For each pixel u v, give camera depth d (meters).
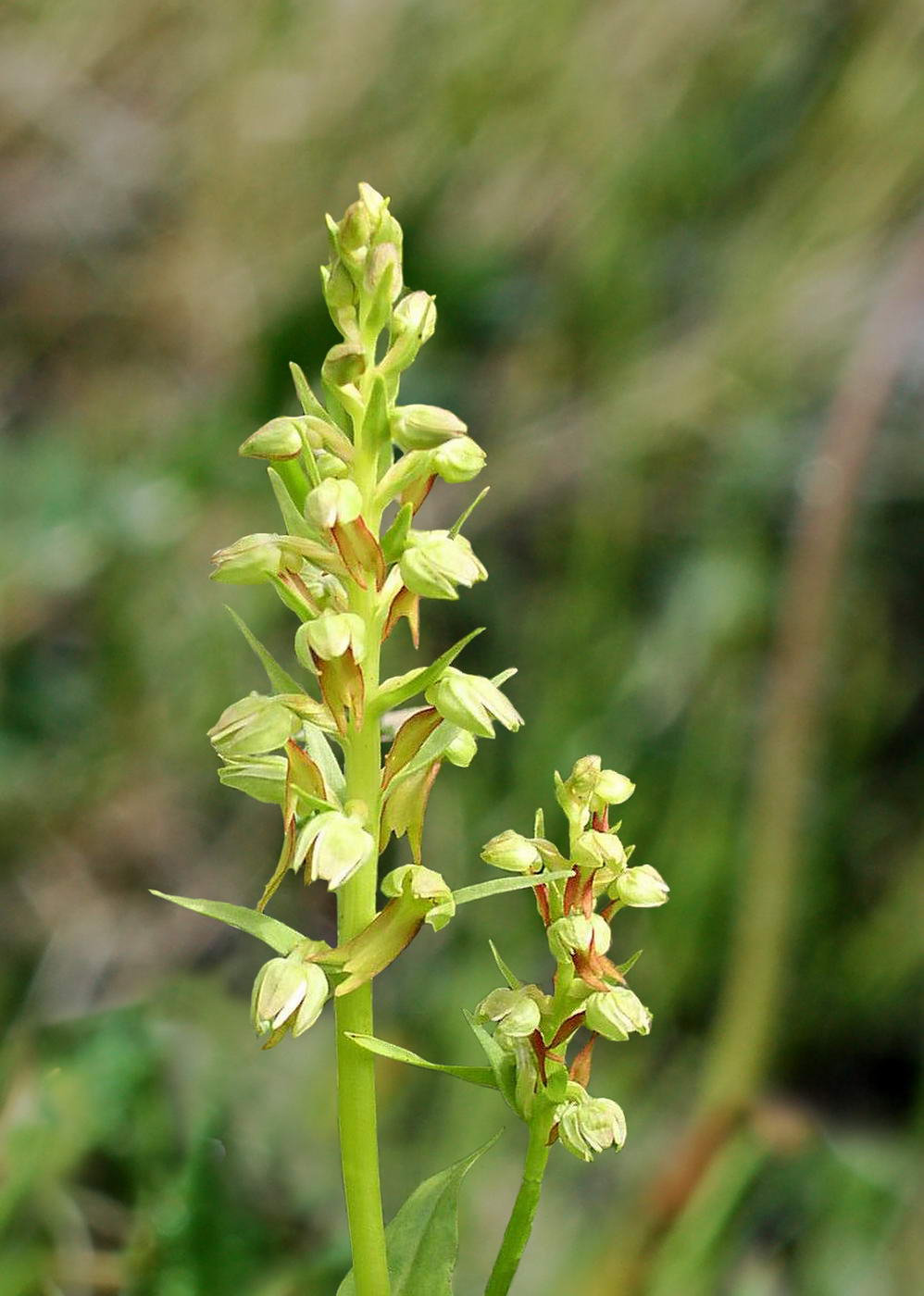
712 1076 0.39
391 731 0.28
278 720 0.27
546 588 0.56
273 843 0.58
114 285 0.70
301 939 0.27
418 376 0.60
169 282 0.68
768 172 0.55
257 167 0.65
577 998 0.27
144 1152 0.36
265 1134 0.41
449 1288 0.27
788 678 0.44
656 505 0.55
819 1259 0.38
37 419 0.69
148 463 0.60
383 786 0.27
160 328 0.69
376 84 0.62
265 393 0.59
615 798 0.27
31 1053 0.37
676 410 0.54
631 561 0.54
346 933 0.27
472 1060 0.45
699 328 0.56
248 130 0.65
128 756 0.59
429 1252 0.27
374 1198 0.27
